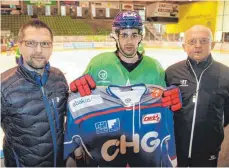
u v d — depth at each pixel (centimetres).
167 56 1262
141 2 2470
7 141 138
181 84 172
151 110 138
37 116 133
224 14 1689
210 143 170
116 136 138
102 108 135
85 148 137
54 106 138
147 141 139
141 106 137
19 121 131
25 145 134
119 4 2527
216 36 1761
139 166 141
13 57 1186
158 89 138
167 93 138
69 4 2414
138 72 137
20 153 135
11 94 129
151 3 2375
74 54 1318
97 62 141
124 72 137
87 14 2481
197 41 164
